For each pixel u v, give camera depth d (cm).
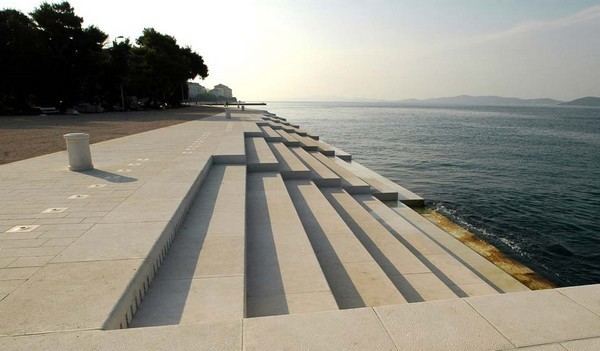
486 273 845
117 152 1126
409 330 270
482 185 2025
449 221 1309
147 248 413
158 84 5528
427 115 12569
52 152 1221
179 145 1304
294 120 8838
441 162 2820
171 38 6153
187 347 247
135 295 347
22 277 346
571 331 271
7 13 4100
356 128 6369
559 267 1009
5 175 799
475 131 5850
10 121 2942
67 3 4450
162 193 641
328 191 1185
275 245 587
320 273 497
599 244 1166
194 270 429
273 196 852
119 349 244
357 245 683
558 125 7469
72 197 620
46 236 448
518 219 1419
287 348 248
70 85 4494
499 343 258
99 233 457
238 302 367
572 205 1627
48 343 250
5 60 3912
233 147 1242
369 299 505
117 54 5178
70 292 320
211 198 714
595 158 3039
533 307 302
